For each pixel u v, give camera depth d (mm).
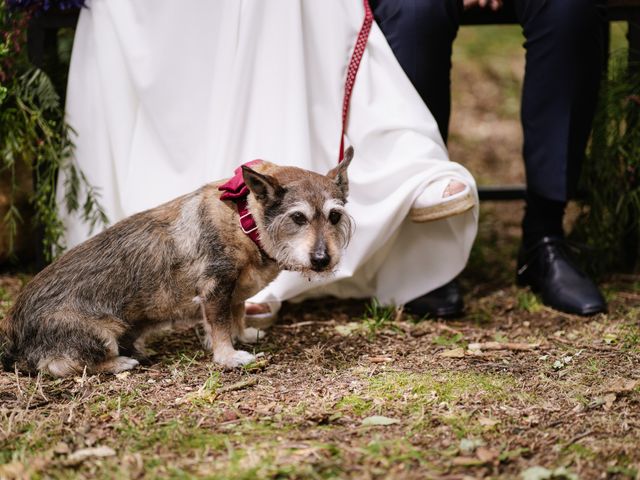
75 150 4402
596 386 3293
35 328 3443
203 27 4137
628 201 4863
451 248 4312
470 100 8930
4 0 4410
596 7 4391
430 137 4180
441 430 2881
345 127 4250
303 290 4172
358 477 2518
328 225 3385
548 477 2496
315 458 2633
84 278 3502
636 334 3982
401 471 2562
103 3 4246
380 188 4133
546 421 2961
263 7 4043
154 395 3270
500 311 4551
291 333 4129
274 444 2750
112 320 3539
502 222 6363
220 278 3531
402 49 4297
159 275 3568
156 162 4242
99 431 2895
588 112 4449
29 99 4410
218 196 3553
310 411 3057
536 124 4477
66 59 4871
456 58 9820
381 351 3830
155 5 4141
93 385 3363
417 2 4238
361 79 4188
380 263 4457
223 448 2738
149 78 4141
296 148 4000
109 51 4238
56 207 4469
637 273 5148
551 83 4371
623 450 2699
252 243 3512
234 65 4043
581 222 5129
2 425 2936
